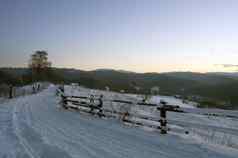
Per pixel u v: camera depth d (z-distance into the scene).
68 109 18.30
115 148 7.43
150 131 10.13
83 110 16.62
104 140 8.45
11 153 6.80
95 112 15.15
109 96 28.81
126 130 10.27
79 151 7.05
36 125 11.10
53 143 7.91
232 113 7.65
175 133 9.40
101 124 11.72
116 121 12.67
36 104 20.92
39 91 44.19
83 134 9.38
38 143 7.89
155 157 6.62
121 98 26.36
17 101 22.84
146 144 7.95
